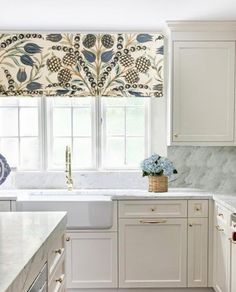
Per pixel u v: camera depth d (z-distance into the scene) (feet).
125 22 11.69
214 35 11.77
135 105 13.25
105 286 11.30
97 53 12.56
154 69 12.60
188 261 11.28
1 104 13.20
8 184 12.95
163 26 12.14
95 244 11.25
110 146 13.29
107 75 12.60
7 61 12.50
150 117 13.10
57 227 6.75
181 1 9.75
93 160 13.28
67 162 12.48
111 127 13.26
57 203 11.12
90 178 13.02
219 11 10.62
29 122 13.24
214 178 12.89
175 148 12.88
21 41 12.49
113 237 11.25
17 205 11.15
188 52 11.80
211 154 12.88
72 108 13.24
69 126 13.28
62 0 9.64
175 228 11.26
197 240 11.25
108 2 9.78
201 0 9.69
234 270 9.16
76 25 12.00
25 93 12.59
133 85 12.61
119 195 11.22
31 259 4.89
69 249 11.22
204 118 11.91
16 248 5.28
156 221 11.20
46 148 13.19
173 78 11.84
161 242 11.28
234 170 12.85
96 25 11.99
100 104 13.15
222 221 10.19
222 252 10.25
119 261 11.28
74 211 11.12
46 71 12.56
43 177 13.02
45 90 12.60
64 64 12.57
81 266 11.27
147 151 13.26
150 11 10.60
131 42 12.57
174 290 11.49
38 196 11.69
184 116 11.90
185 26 11.67
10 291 3.95
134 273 11.32
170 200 11.20
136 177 13.04
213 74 11.84
